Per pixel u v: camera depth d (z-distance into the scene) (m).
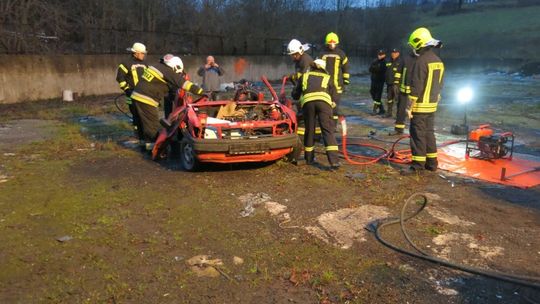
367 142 9.40
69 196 5.85
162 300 3.52
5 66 14.72
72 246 4.42
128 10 23.30
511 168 7.29
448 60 41.56
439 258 4.20
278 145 6.77
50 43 19.12
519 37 50.00
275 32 32.28
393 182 6.56
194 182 6.51
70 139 9.41
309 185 6.39
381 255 4.29
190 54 22.70
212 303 3.48
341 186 6.35
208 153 6.47
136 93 8.02
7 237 4.62
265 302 3.50
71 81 16.77
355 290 3.68
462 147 8.77
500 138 7.64
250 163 7.50
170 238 4.62
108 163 7.60
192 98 8.03
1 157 7.89
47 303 3.46
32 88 15.55
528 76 33.50
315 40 36.56
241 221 5.07
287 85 24.30
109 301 3.49
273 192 6.07
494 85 25.50
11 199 5.73
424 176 6.84
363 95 19.17
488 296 3.60
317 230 4.84
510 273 3.93
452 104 16.14
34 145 8.84
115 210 5.37
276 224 5.00
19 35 17.20
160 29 25.73
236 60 24.62
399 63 11.11
